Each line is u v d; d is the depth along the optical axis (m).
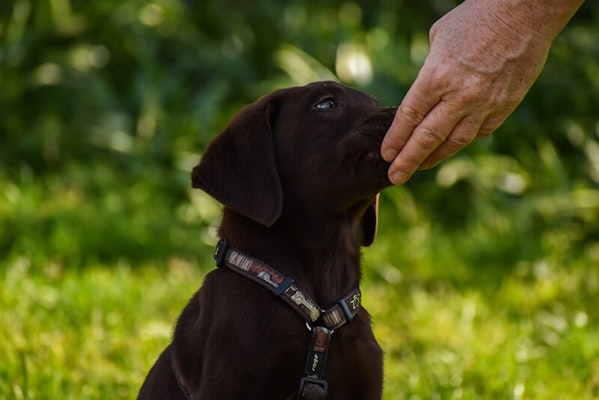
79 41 13.80
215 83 13.39
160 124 12.97
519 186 12.51
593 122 13.47
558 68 13.78
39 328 8.58
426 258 10.90
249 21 14.34
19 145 12.73
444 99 5.08
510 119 13.30
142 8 14.12
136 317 8.99
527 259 10.98
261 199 5.49
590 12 15.00
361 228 6.05
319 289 5.62
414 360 8.45
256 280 5.43
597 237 11.95
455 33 5.07
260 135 5.64
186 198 12.15
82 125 12.98
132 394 7.53
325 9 14.80
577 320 9.09
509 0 4.99
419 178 12.73
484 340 8.73
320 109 5.65
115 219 11.11
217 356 5.29
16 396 7.29
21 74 13.43
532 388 7.70
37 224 10.91
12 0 13.85
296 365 5.37
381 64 13.48
